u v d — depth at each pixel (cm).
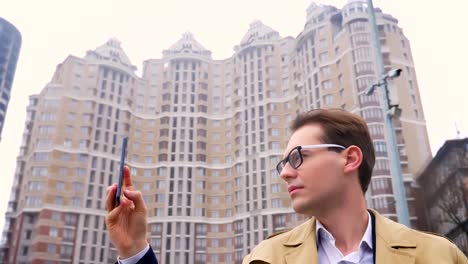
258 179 4381
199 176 4644
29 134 4559
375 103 3669
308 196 161
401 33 4219
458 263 142
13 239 3984
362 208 165
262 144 4553
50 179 4106
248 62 5084
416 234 150
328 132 171
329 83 4178
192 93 5078
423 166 3525
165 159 4709
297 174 166
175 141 4797
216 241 4322
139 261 163
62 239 3900
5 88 5369
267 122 4638
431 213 3238
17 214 4109
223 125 4991
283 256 157
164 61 5284
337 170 163
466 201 2891
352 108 3828
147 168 4700
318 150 166
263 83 4875
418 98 3912
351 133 171
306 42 4628
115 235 165
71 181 4184
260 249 169
